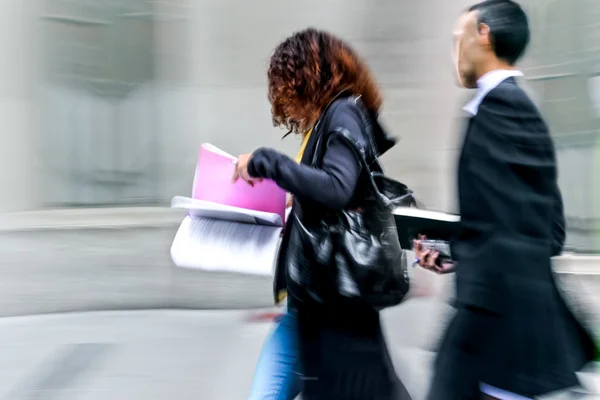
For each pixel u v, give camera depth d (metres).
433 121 4.56
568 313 2.18
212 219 2.42
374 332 2.34
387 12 4.59
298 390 2.41
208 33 4.84
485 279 2.01
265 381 2.42
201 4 4.82
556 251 2.19
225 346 4.29
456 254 2.12
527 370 2.01
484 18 2.14
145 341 4.34
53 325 4.64
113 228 4.87
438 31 4.54
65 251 4.85
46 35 4.88
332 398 2.33
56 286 4.86
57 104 4.95
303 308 2.29
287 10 4.73
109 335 4.47
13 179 4.90
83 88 4.96
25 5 4.82
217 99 4.88
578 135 4.62
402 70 4.60
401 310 3.94
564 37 4.57
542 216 2.03
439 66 4.55
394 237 2.31
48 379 3.85
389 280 2.26
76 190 5.01
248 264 2.34
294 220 2.29
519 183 2.00
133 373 3.90
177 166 4.96
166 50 4.91
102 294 4.89
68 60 4.92
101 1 4.91
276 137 4.82
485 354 2.03
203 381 3.84
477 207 2.03
